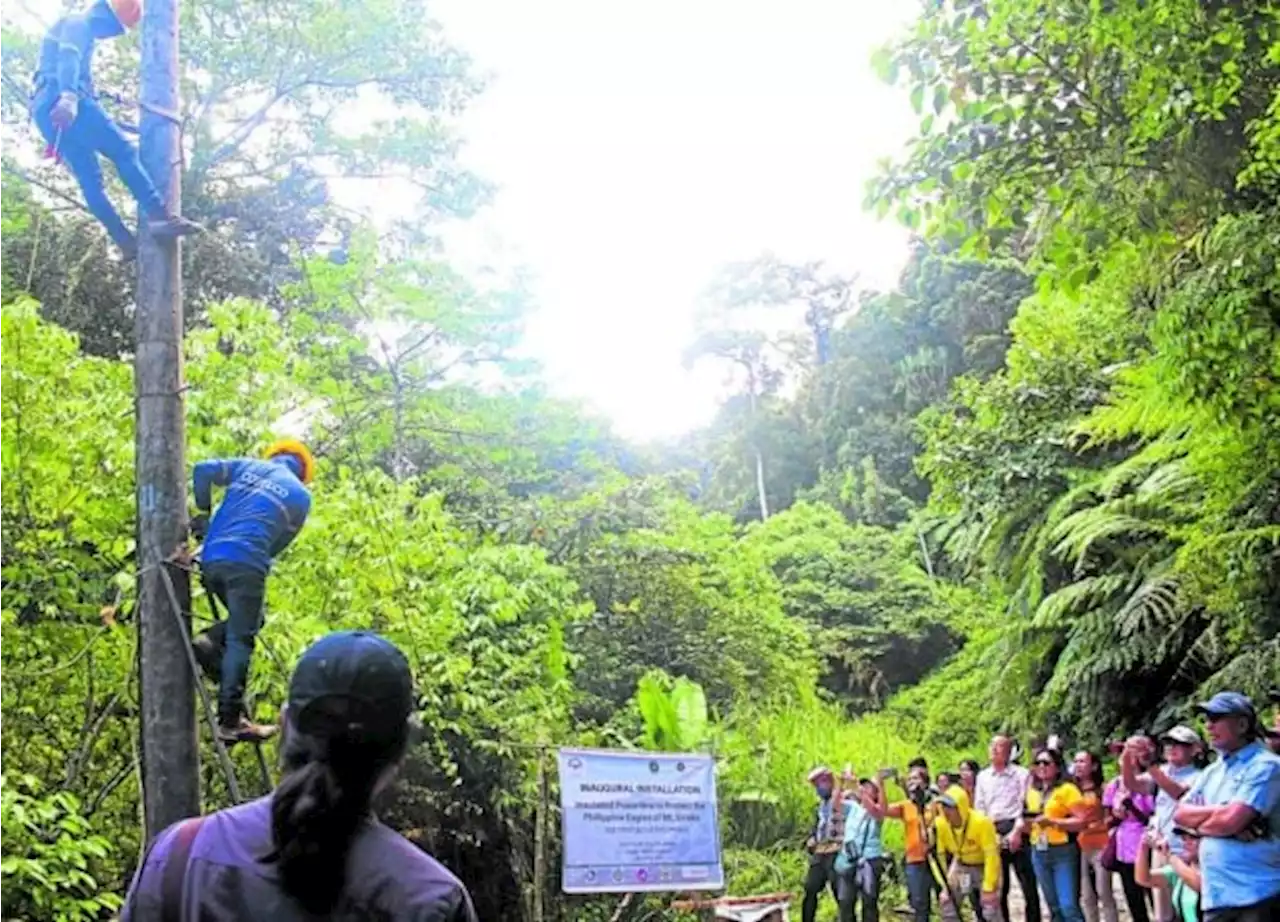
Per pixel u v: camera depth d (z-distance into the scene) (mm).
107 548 8141
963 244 8727
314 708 2014
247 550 4547
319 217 19469
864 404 42719
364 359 16891
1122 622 14758
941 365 39969
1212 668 14688
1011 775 11438
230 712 4449
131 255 4945
